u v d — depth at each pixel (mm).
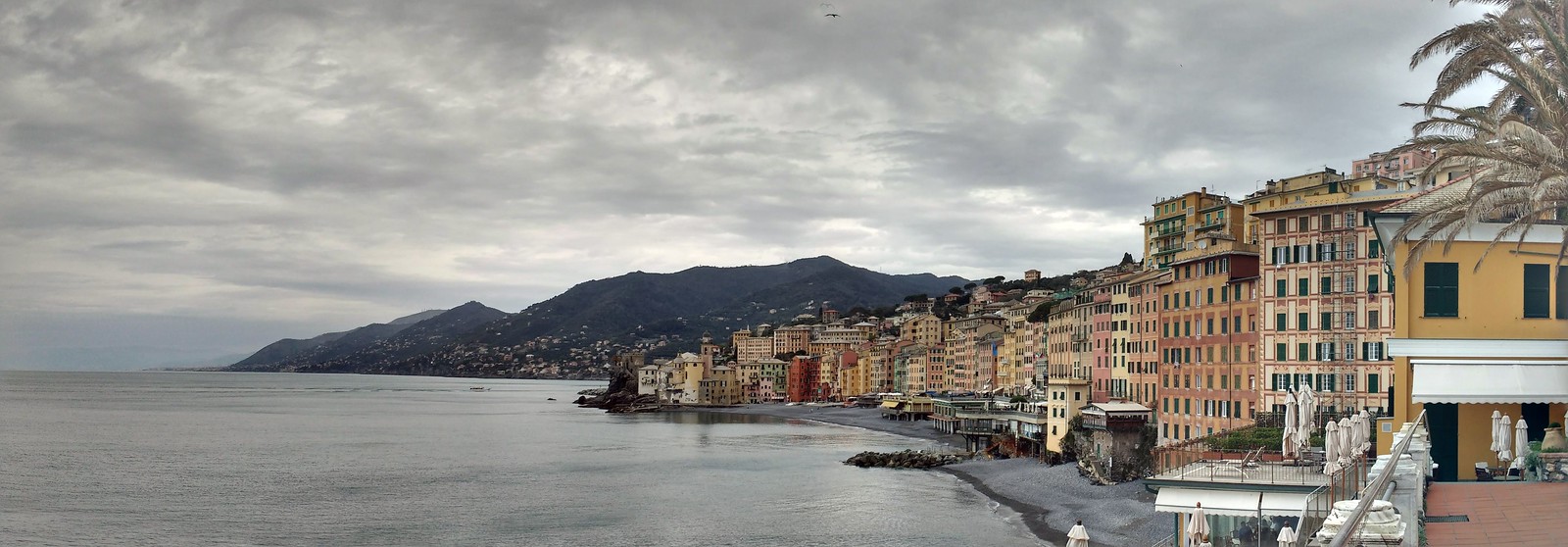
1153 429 146250
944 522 121625
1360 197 117312
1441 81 47062
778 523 121750
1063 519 119062
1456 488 34688
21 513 123312
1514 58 43656
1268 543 48562
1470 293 45938
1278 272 122750
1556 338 45500
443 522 123438
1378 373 113250
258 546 106750
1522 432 40375
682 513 130625
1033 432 184750
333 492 148500
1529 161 41625
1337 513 24562
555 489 154500
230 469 176375
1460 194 47156
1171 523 105938
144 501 136000
